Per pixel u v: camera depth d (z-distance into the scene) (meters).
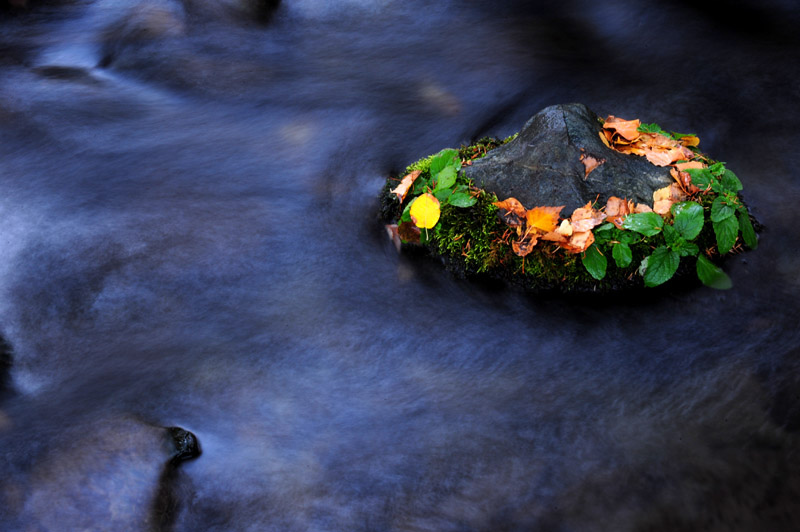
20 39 6.56
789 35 5.67
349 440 2.98
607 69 5.52
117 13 6.83
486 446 2.94
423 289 3.78
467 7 6.62
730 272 3.72
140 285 3.80
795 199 4.15
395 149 4.88
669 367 3.26
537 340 3.46
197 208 4.38
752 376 3.18
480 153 4.44
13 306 3.69
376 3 6.77
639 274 3.63
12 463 2.75
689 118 4.87
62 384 3.26
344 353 3.41
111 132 5.19
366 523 2.66
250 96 5.59
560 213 3.68
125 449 2.78
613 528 2.62
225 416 3.07
